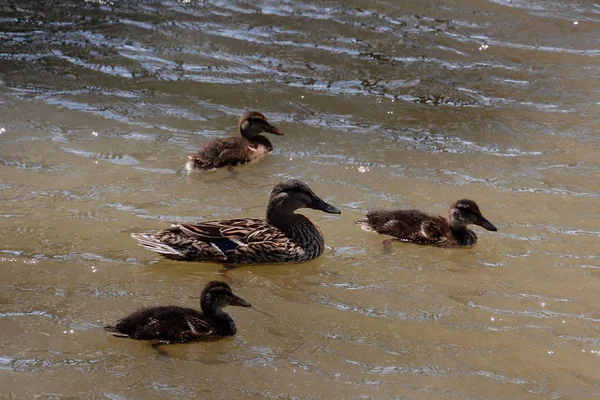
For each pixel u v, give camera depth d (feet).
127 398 23.79
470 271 32.14
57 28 55.11
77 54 51.78
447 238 34.27
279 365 25.70
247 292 30.35
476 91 48.96
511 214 36.32
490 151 42.32
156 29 55.31
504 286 30.89
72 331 26.99
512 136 43.83
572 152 42.01
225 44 53.62
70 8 58.13
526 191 38.29
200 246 32.14
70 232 33.76
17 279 30.07
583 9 60.08
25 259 31.48
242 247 32.19
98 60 51.16
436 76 50.60
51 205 35.88
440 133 44.29
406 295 30.27
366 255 33.60
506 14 58.95
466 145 43.01
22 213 35.01
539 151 42.22
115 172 39.40
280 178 39.75
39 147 41.42
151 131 43.91
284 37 54.80
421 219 34.83
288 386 24.61
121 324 26.30
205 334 26.78
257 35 54.90
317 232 33.58
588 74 51.01
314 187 38.81
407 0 60.44
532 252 33.37
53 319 27.61
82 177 38.73
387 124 45.34
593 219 35.73
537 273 31.78
